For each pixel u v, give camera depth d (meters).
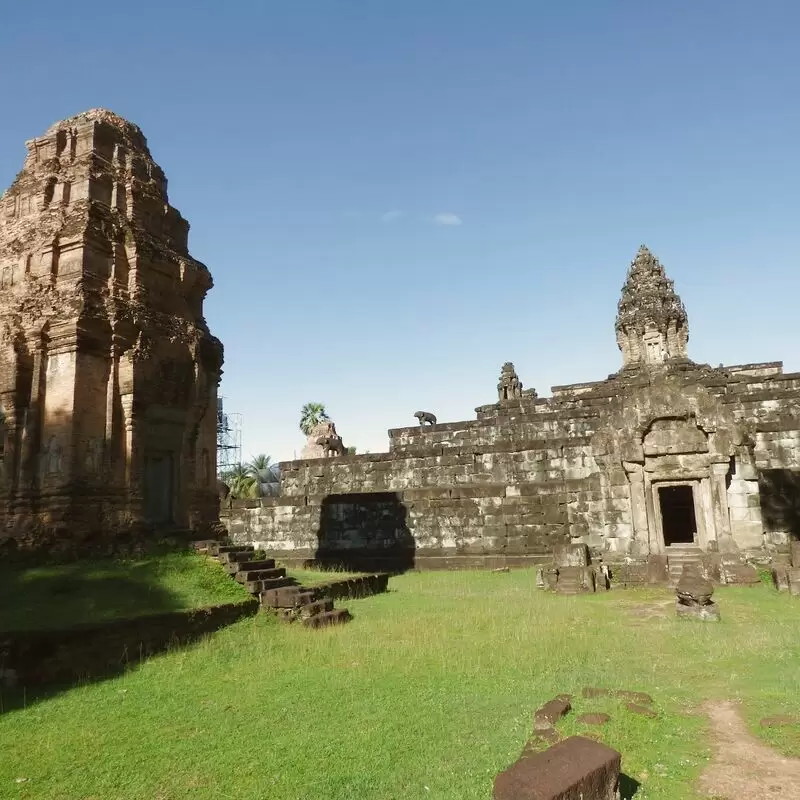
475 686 7.75
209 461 16.64
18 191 15.94
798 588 14.85
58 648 8.65
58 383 13.86
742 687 7.57
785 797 4.93
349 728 6.46
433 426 34.12
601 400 32.53
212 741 6.25
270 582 13.05
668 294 36.84
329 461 32.47
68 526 12.96
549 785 4.29
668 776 5.32
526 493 23.86
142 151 17.09
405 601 14.86
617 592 16.27
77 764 5.80
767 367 33.31
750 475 19.06
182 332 16.23
